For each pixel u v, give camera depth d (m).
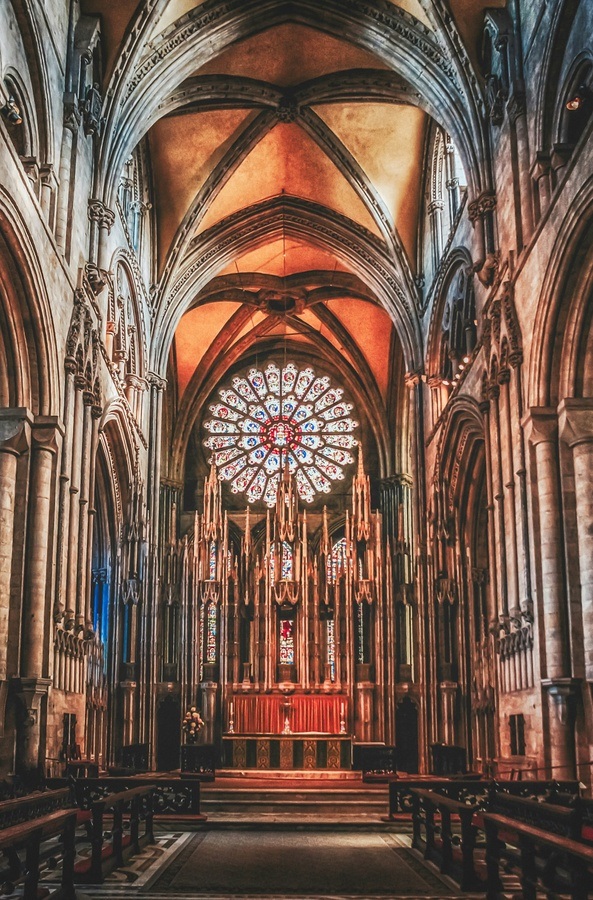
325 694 36.28
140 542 33.38
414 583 35.94
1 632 20.08
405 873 13.99
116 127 26.80
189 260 37.28
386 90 31.33
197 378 45.72
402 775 29.67
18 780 18.94
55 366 21.80
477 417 27.80
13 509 20.81
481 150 26.30
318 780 29.30
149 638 33.66
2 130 18.08
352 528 37.78
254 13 28.55
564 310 20.78
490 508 25.05
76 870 13.30
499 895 11.81
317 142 34.53
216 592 37.09
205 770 27.02
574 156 19.39
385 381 45.53
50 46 22.53
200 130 33.84
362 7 28.25
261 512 45.41
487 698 30.69
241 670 37.25
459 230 30.47
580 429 20.67
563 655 20.31
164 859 15.10
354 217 37.41
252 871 14.05
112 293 28.84
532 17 23.27
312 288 43.25
